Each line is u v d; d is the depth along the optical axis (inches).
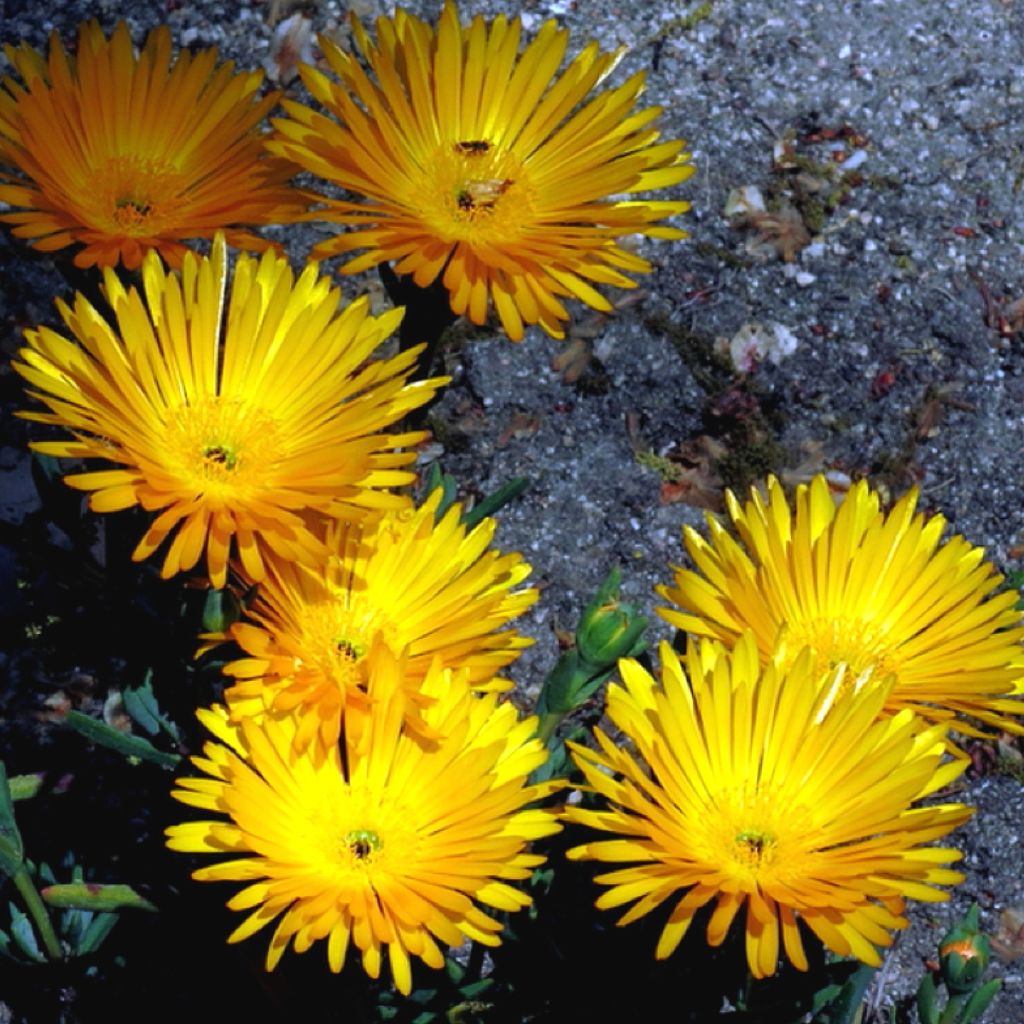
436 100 14.3
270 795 12.4
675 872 12.4
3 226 21.2
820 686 12.7
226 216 13.8
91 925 15.7
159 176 13.7
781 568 13.6
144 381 12.7
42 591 18.5
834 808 12.8
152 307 12.9
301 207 13.8
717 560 13.6
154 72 13.8
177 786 14.7
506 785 12.3
